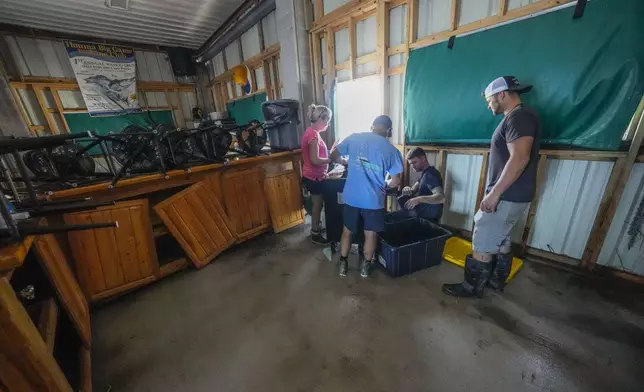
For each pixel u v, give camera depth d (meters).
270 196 3.07
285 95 3.99
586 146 1.77
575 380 1.27
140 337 1.74
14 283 1.29
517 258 2.24
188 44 6.34
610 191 1.75
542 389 1.24
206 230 2.57
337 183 2.57
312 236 2.91
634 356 1.36
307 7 3.47
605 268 1.90
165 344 1.67
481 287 1.82
